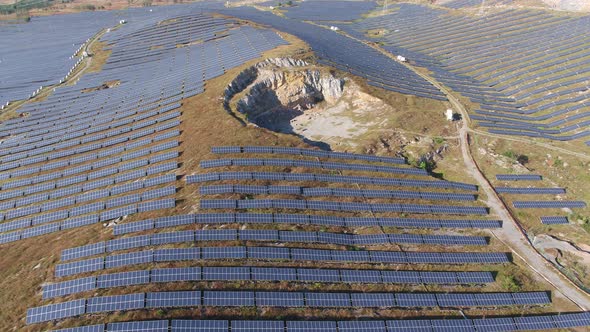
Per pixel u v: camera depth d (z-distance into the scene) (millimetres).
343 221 57812
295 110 100438
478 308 47875
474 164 79938
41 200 69312
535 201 70250
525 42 153625
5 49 177750
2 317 44875
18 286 49031
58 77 133625
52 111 106125
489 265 54625
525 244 58781
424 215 61938
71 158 80125
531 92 117188
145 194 62219
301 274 48094
